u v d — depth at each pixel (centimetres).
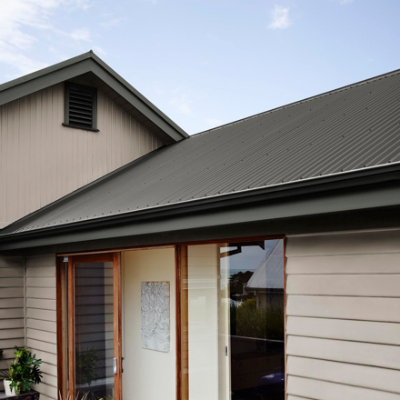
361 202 355
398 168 323
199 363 559
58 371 754
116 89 918
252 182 452
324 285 424
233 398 514
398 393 373
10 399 718
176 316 591
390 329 381
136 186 714
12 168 827
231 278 521
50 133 870
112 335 673
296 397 436
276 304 469
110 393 671
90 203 724
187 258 581
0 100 797
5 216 813
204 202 458
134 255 693
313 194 383
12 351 814
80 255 734
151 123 971
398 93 612
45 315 788
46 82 841
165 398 669
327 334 418
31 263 827
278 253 469
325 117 644
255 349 489
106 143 931
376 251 394
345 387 404
